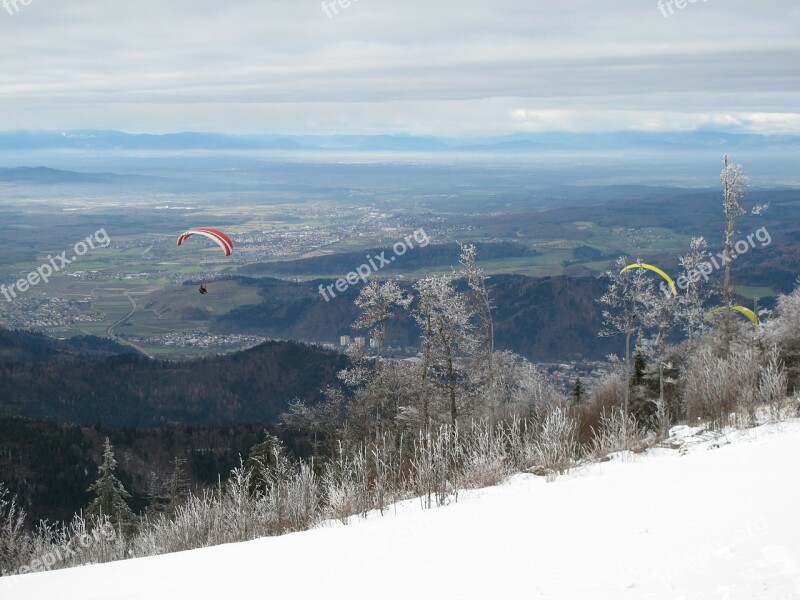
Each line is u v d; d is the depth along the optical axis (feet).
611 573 20.10
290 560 32.60
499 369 123.85
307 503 61.05
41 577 41.63
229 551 40.78
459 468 60.13
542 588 19.67
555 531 28.63
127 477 187.32
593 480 44.47
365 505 53.78
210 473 191.52
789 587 15.92
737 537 21.80
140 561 42.80
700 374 74.23
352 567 28.07
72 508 169.68
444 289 113.60
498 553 26.08
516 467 59.72
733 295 106.42
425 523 37.58
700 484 33.19
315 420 129.90
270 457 83.10
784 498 26.37
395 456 77.46
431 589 21.91
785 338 90.12
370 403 118.52
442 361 114.21
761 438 48.96
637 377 100.53
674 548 22.02
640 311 91.50
